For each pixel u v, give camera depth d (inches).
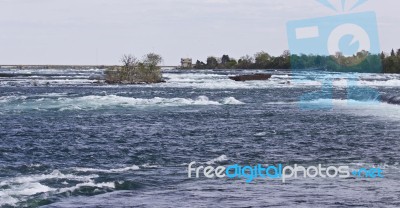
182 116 2123.5
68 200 823.7
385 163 1131.9
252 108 2488.9
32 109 2353.6
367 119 1993.1
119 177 987.9
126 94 3472.0
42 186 897.5
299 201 822.5
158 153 1288.1
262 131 1684.3
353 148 1338.6
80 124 1861.5
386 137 1529.3
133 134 1622.8
